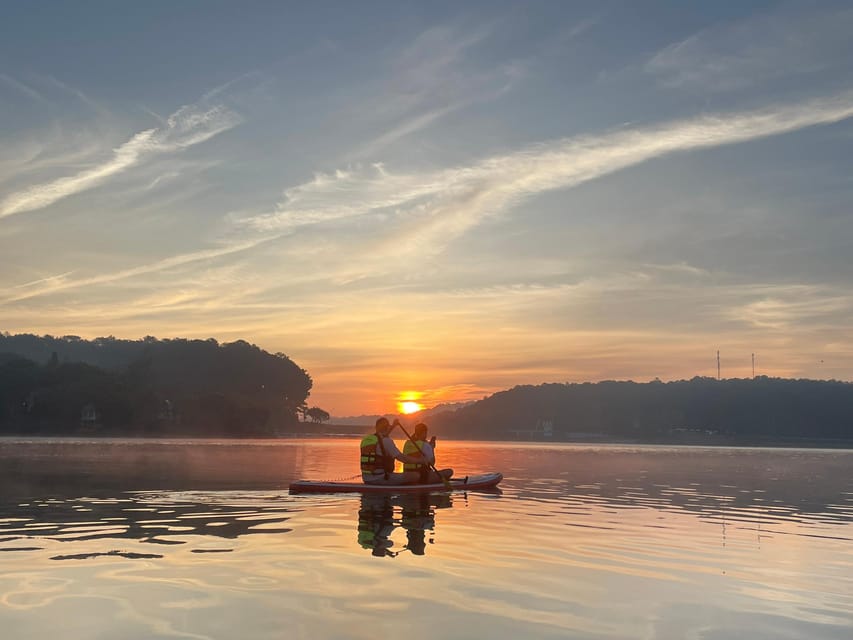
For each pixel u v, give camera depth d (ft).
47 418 498.69
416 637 15.19
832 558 26.13
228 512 36.01
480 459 130.52
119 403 517.14
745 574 22.76
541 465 104.99
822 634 16.17
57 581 19.74
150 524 31.14
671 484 65.16
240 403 615.57
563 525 33.55
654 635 15.83
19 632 15.10
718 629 16.43
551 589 19.88
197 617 16.33
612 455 185.47
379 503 42.06
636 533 31.42
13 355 575.38
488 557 24.57
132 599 17.85
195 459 101.81
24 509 36.32
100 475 62.13
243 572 21.15
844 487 66.03
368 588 19.38
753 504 46.68
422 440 53.21
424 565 22.79
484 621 16.49
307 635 15.17
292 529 30.22
